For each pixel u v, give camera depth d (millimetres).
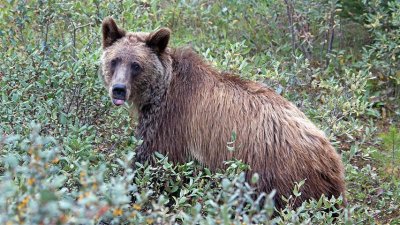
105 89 12156
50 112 11453
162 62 11086
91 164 11008
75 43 14594
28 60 12977
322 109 13953
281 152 10312
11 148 10117
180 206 9836
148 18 16266
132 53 10969
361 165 14211
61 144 10914
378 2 16688
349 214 8531
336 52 17328
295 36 17156
